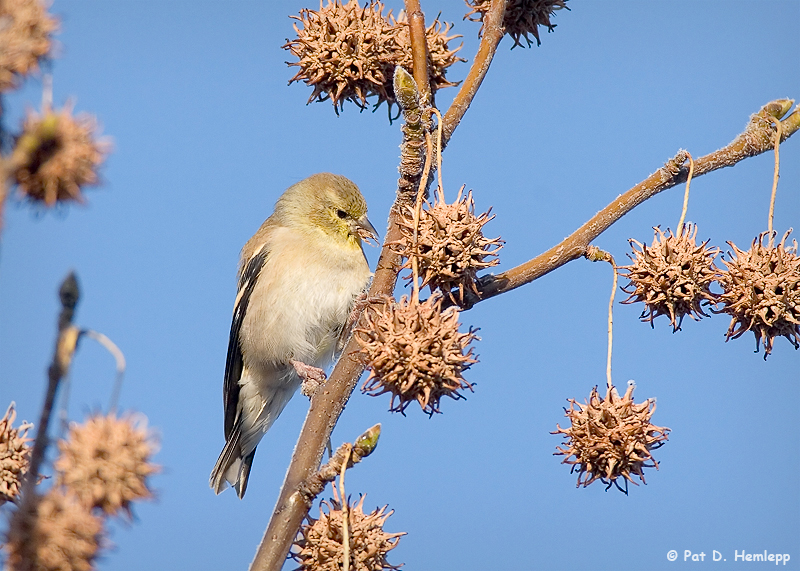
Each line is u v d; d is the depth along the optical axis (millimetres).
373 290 6234
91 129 4145
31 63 3879
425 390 5637
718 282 6844
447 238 6039
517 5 7918
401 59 7383
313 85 7422
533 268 6555
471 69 7055
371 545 6043
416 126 6098
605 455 6242
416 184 6199
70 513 4250
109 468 4297
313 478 5883
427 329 5684
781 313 6602
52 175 4016
